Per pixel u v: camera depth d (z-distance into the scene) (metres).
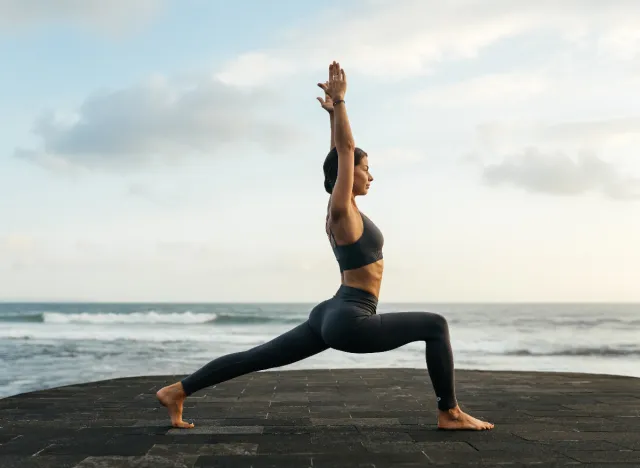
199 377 3.76
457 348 17.05
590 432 3.59
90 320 35.72
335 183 3.39
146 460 2.89
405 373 7.73
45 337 20.58
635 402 5.02
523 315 53.38
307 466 2.74
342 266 3.45
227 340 19.84
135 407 4.80
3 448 3.20
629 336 23.91
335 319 3.35
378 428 3.77
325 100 3.79
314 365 11.31
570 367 11.95
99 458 2.94
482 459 2.85
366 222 3.43
